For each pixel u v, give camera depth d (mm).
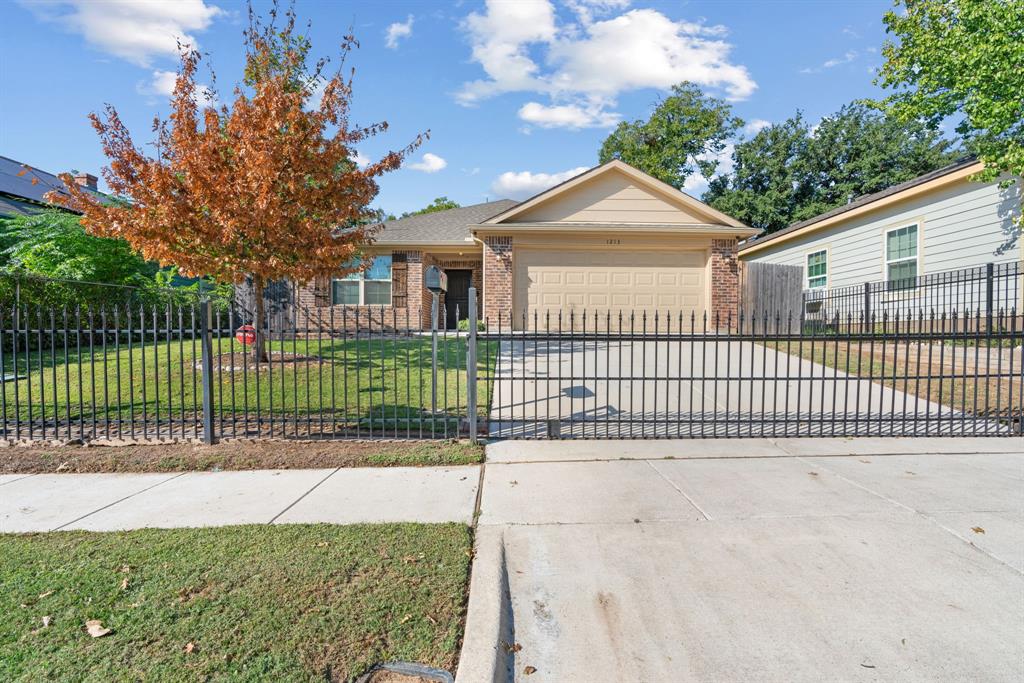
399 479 4816
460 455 5387
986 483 4559
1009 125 10852
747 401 7992
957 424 6566
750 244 20797
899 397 8055
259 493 4473
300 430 6285
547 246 15469
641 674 2357
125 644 2406
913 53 12602
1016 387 8320
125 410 6934
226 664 2283
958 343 11586
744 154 34344
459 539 3492
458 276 20469
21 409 6898
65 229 13445
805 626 2654
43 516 3967
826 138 32250
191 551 3303
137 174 7961
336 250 8289
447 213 21234
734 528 3717
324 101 8391
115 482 4773
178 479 4852
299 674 2234
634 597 2922
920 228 13203
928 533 3609
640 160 35719
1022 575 3082
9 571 3047
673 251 15594
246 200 7816
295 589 2865
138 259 14594
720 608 2811
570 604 2869
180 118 7891
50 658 2303
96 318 12359
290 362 9781
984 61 10945
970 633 2584
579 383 9023
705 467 5070
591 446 5824
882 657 2428
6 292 10562
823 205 31031
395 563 3160
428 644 2457
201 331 5906
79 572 3031
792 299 14664
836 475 4805
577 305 15523
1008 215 11156
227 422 6523
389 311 17484
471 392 5852
